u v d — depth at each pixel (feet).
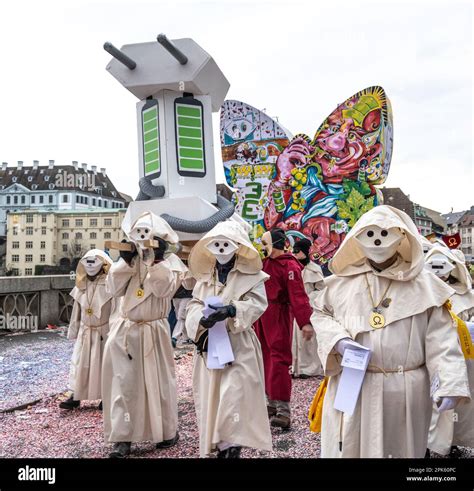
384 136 39.11
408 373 11.06
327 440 11.51
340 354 11.41
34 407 22.34
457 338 10.96
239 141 45.11
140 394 16.58
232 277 15.31
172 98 23.41
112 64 23.58
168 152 23.31
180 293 34.55
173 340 36.42
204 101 23.95
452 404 10.35
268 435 14.73
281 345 19.29
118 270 16.63
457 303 18.47
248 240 15.39
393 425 11.04
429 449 16.37
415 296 11.18
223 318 14.34
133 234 15.97
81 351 21.68
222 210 23.09
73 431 19.08
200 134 23.82
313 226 41.34
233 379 14.53
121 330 16.78
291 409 21.54
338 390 11.05
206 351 14.92
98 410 21.90
